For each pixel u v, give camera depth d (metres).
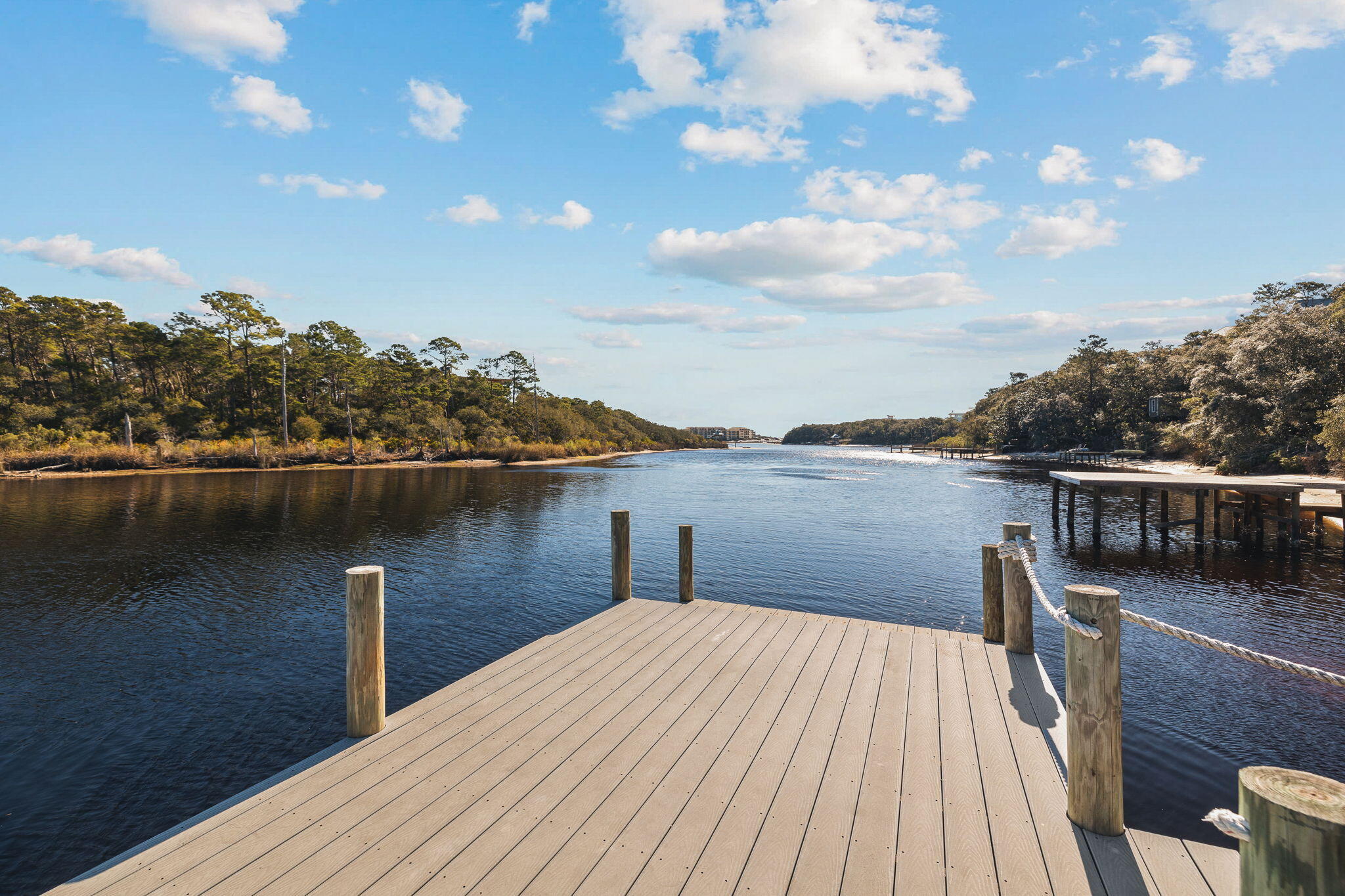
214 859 2.94
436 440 63.34
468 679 5.34
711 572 13.06
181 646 8.52
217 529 18.73
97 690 7.06
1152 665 7.71
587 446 87.12
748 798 3.50
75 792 5.01
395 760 3.93
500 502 27.06
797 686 5.17
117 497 27.34
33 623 9.52
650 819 3.30
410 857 2.96
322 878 2.81
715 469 58.53
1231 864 2.89
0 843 4.33
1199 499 16.72
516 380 89.50
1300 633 8.94
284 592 11.43
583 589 11.68
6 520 20.12
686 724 4.46
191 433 51.97
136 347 55.84
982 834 3.16
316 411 62.94
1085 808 3.20
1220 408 38.09
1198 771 5.26
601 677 5.38
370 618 4.30
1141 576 12.77
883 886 2.78
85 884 2.75
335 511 23.33
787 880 2.81
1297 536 15.82
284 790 3.57
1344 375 34.19
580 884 2.78
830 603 10.70
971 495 31.20
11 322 50.25
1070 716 3.29
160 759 5.56
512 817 3.31
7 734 6.00
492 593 11.39
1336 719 6.24
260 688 7.14
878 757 3.97
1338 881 1.50
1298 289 59.25
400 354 80.06
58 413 47.97
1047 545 16.67
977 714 4.62
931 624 9.52
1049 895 2.71
